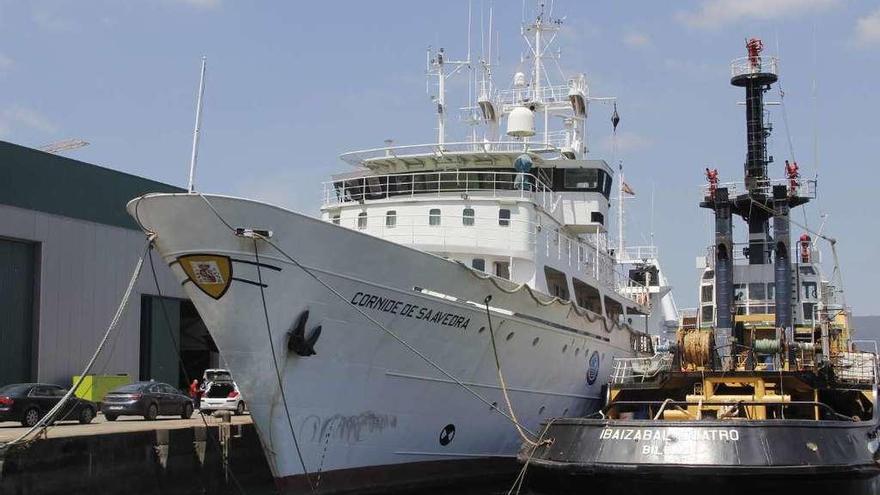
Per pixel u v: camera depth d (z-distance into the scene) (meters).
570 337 26.09
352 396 20.30
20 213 35.50
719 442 16.27
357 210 27.31
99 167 39.34
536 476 18.28
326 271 19.16
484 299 22.19
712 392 20.61
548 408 25.88
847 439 17.06
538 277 25.92
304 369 19.34
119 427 24.80
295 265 18.77
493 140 32.06
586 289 31.00
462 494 23.20
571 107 34.41
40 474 19.31
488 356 22.84
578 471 16.95
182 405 31.38
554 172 30.06
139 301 40.81
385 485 21.44
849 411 20.97
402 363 21.00
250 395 19.23
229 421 24.86
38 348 35.88
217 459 24.39
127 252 40.44
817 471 16.03
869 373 22.62
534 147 28.50
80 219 38.19
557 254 27.73
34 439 19.14
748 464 15.95
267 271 18.53
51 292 36.62
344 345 19.86
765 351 21.75
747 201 25.31
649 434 16.72
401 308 20.47
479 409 23.09
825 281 30.42
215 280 18.55
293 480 19.64
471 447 23.28
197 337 46.56
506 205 25.95
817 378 20.14
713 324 27.38
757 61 26.69
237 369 19.16
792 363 21.47
